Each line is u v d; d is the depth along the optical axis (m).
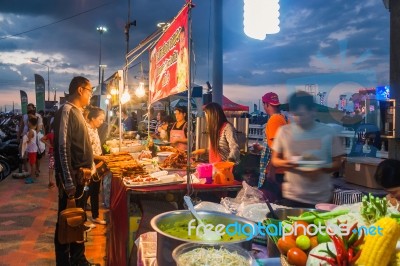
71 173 3.49
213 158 4.15
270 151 3.68
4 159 9.66
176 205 3.32
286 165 2.61
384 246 1.14
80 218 3.39
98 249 4.75
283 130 2.65
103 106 11.87
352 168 4.30
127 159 4.82
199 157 4.87
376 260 1.14
